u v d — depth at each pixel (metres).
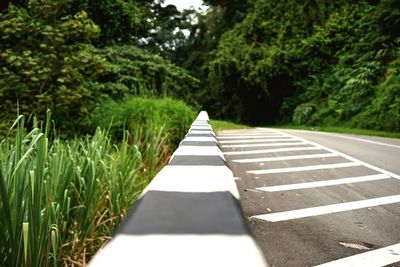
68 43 6.93
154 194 1.02
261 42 32.41
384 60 21.44
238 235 0.71
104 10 10.54
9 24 6.12
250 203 3.45
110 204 2.90
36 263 1.92
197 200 0.96
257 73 29.14
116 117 6.64
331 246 2.37
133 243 0.68
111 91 9.38
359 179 4.67
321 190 4.02
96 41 11.38
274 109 33.31
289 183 4.39
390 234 2.62
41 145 2.02
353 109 20.59
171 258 0.63
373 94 20.14
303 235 2.58
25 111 5.83
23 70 5.79
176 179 1.24
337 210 3.23
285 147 8.38
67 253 2.42
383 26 21.66
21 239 1.88
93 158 2.97
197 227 0.75
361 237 2.55
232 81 32.81
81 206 2.48
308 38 28.72
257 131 14.45
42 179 2.00
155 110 6.67
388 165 5.84
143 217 0.81
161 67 11.55
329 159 6.49
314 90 26.86
